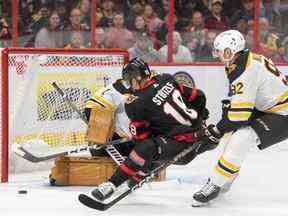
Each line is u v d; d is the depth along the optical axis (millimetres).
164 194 12953
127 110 11617
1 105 14039
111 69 15609
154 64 20828
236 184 14188
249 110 11609
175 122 11711
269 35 22312
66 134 15500
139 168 11453
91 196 11289
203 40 21859
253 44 22234
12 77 14734
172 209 11805
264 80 11844
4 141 14047
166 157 11695
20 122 14906
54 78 15281
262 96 11930
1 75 14023
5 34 20562
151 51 21516
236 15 22078
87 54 15453
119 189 11961
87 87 15539
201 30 21828
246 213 11648
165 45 21547
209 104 21094
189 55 21766
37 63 15031
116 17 21203
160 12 21453
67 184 13781
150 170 11820
